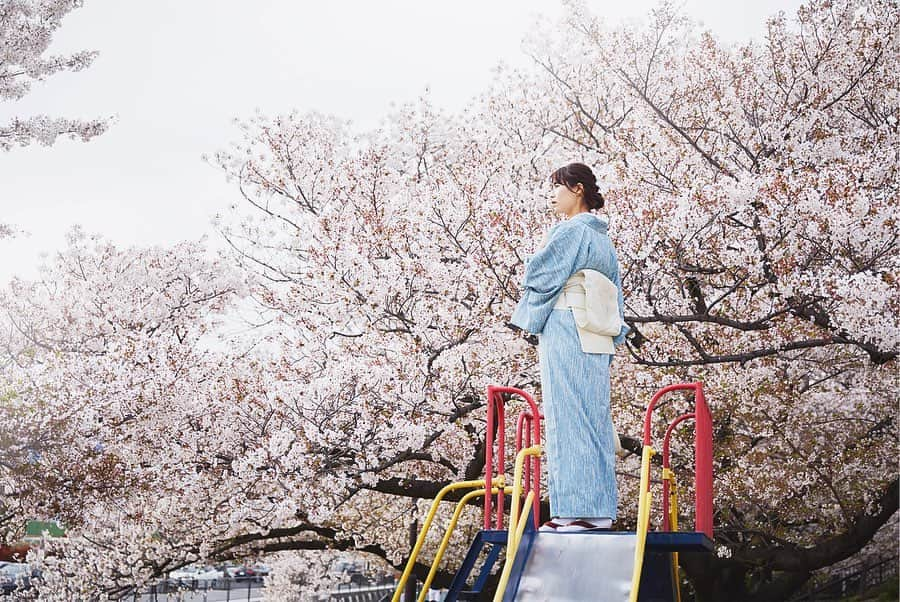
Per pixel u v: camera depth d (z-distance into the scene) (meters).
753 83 11.26
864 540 13.91
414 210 11.73
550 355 4.86
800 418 13.83
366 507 16.08
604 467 4.74
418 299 11.12
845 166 9.65
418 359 10.62
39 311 14.70
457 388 10.95
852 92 11.86
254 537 14.64
